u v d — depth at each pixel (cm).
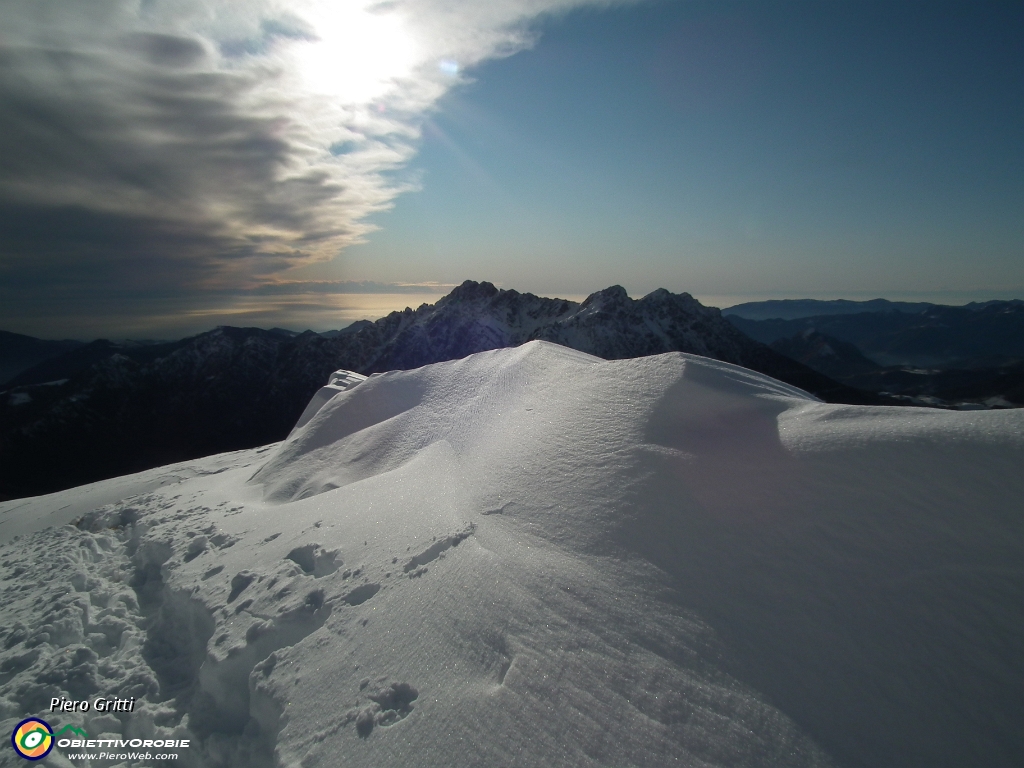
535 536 523
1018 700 297
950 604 347
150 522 1052
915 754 285
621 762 301
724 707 322
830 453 474
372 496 791
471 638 419
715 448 545
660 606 401
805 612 368
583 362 1004
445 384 1307
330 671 437
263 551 717
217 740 448
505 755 320
